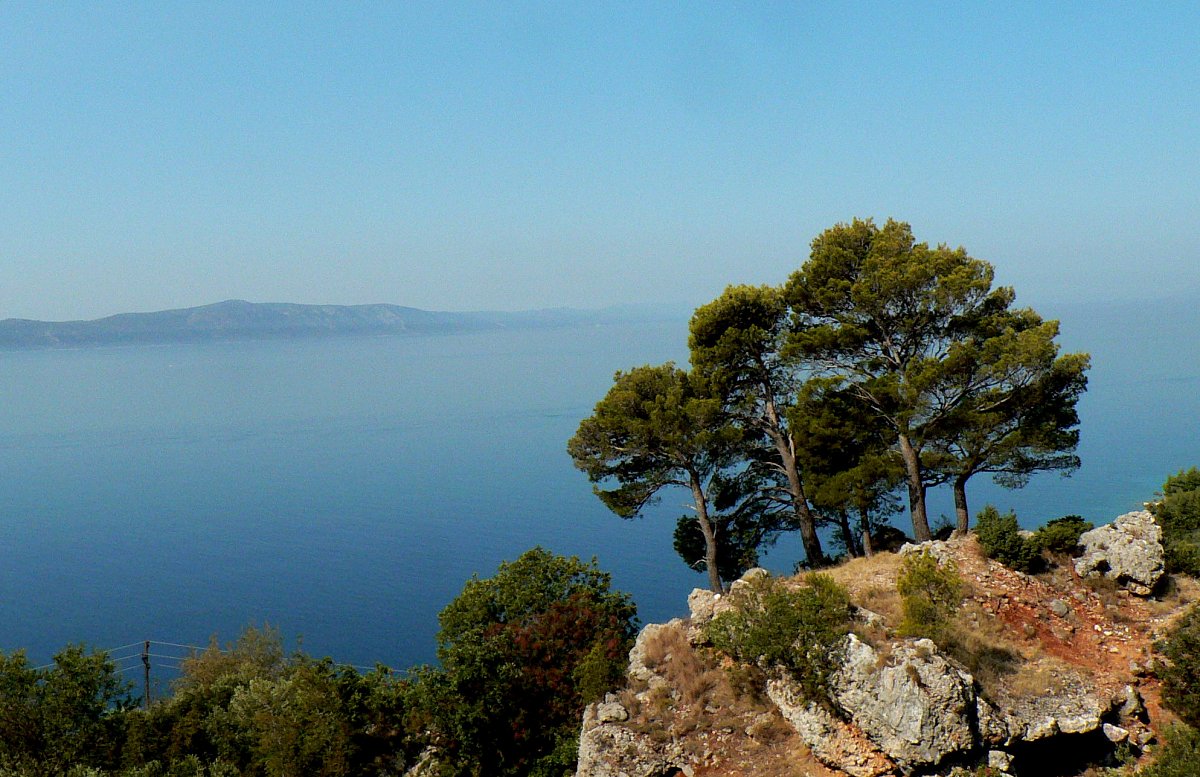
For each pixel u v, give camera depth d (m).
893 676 21.69
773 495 40.91
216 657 51.12
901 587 25.38
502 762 29.44
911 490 35.50
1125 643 25.80
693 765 23.47
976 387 34.34
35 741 30.95
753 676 24.91
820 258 37.84
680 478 39.91
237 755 32.84
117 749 32.72
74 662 32.53
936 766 21.06
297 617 170.75
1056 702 22.81
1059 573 28.62
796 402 38.56
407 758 31.27
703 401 37.00
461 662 30.23
